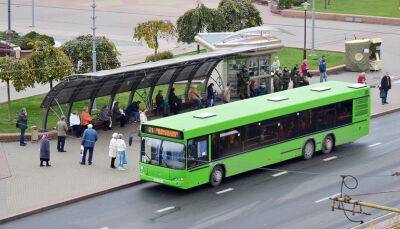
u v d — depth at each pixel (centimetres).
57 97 5000
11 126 5269
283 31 6606
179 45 8144
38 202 3953
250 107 4512
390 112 5844
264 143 4456
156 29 6919
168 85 6169
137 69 5056
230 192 4147
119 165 4469
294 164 4631
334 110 4831
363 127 5012
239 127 4312
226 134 4256
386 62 7438
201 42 6259
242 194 4112
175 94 5931
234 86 6047
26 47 7538
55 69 5497
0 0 10756
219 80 6028
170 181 4103
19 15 9838
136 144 4997
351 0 10081
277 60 6469
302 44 8056
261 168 4553
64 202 3966
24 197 4025
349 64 7112
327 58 7456
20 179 4303
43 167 4509
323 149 4806
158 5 10456
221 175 4262
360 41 7069
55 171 4438
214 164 4212
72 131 5103
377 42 7119
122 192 4166
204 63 5712
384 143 5047
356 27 8875
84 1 10788
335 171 4478
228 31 7462
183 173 4075
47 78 5491
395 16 9106
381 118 5700
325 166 4578
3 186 4188
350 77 6894
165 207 3934
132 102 5475
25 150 4844
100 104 5847
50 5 10500
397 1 9919
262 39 6138
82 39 6222
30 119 5444
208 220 3750
